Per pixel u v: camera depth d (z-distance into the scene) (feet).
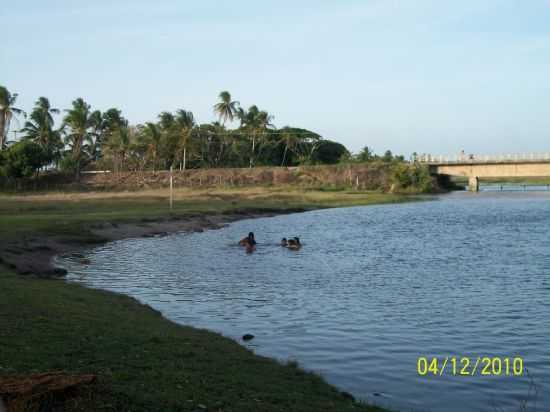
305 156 401.49
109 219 139.33
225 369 33.96
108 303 53.36
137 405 25.16
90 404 23.99
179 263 86.48
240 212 188.85
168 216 157.38
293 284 69.05
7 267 72.02
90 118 351.05
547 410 31.81
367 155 453.58
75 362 31.58
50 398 23.43
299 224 159.94
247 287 67.05
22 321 40.27
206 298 60.64
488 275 75.41
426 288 66.28
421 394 33.96
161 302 58.49
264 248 105.70
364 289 65.82
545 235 127.44
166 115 373.20
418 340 45.01
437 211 210.18
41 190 309.42
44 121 340.80
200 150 378.32
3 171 287.89
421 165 350.84
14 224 117.60
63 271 74.79
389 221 169.58
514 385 35.55
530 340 45.14
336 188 333.21
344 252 100.68
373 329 48.14
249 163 396.16
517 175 341.00
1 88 308.81
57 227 116.37
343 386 34.99
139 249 103.24
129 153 371.15
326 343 44.04
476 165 350.64
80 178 341.41
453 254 97.35
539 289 65.46
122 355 34.17
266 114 385.70
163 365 32.96
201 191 296.10
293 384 32.78
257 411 27.02
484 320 51.24
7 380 25.45
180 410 25.66
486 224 157.17
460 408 31.94
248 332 47.16
